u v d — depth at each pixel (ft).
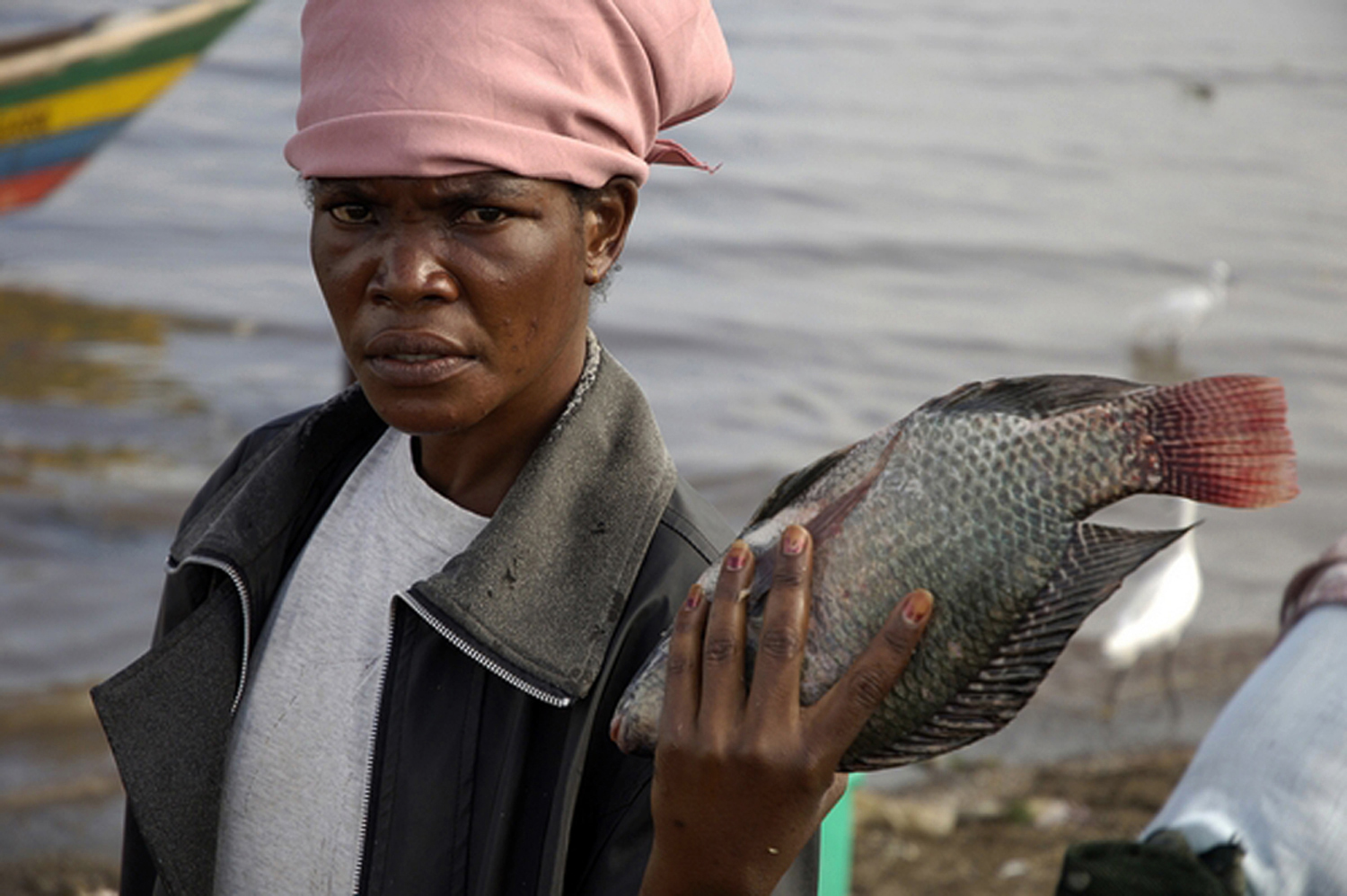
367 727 4.46
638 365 42.93
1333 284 56.80
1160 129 85.35
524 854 4.10
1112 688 22.61
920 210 64.18
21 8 83.61
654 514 4.34
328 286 4.17
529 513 4.23
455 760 4.22
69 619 24.71
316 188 4.17
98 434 34.24
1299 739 5.26
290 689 4.62
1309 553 30.48
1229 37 116.67
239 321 44.24
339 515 4.83
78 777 18.52
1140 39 112.88
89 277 47.65
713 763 3.44
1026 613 3.29
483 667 4.26
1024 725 20.75
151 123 66.85
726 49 4.59
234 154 63.77
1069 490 3.28
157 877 5.19
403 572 4.58
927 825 16.69
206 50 48.49
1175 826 5.26
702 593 3.60
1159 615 21.99
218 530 4.80
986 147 77.25
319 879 4.45
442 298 4.00
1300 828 5.11
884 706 3.39
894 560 3.37
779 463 36.01
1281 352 47.98
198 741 4.66
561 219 4.14
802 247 57.47
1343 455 37.47
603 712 4.14
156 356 40.63
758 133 75.00
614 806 4.12
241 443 5.57
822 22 106.73
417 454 4.80
